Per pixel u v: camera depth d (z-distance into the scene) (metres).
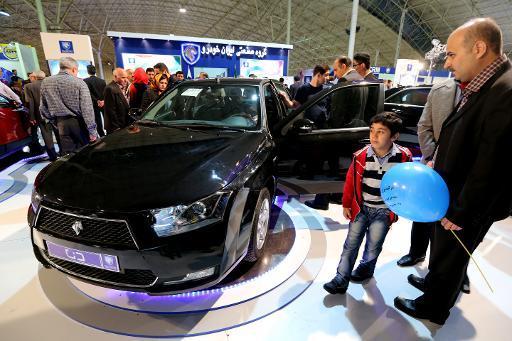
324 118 2.52
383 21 21.70
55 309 1.70
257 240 1.98
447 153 1.42
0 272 2.00
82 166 1.74
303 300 1.82
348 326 1.64
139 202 1.44
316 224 2.73
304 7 20.89
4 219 2.71
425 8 19.97
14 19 22.75
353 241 1.83
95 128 3.51
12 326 1.59
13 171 4.01
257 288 1.88
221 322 1.64
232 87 2.68
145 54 8.98
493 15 18.58
